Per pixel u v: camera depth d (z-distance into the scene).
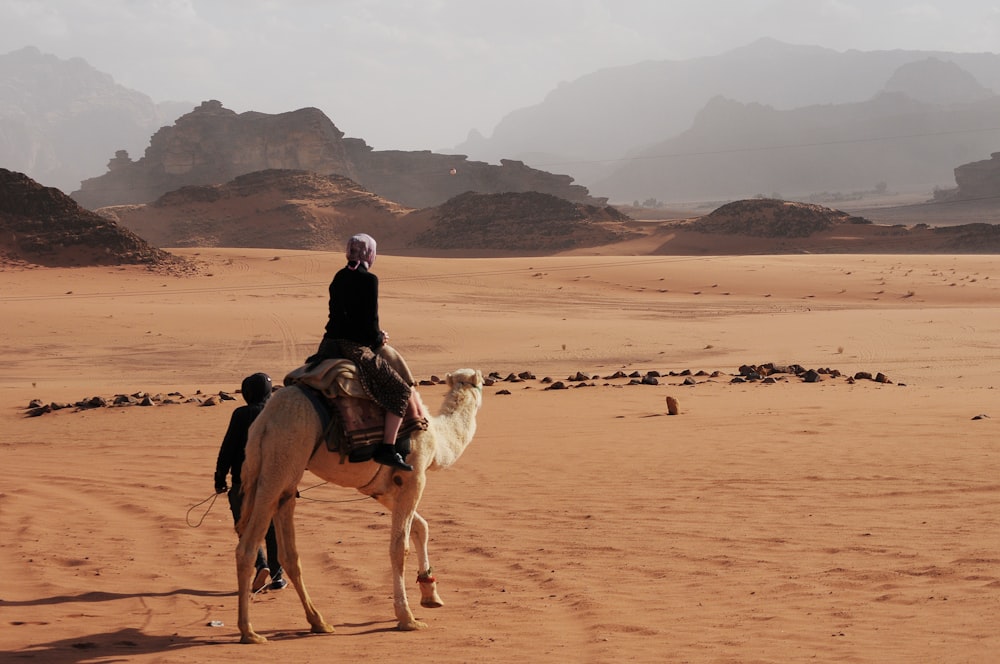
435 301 100.06
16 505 13.76
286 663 6.66
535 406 26.28
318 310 86.75
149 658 6.82
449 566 10.17
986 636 6.63
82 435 23.83
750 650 6.66
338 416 7.66
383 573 10.04
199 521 12.65
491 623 7.94
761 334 68.56
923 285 108.06
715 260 138.00
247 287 117.50
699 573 9.26
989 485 12.76
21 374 55.78
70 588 9.31
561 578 9.37
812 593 8.30
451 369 54.56
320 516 12.95
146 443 21.56
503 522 12.11
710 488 13.64
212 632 7.86
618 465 16.05
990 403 23.41
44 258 145.75
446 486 14.81
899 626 7.10
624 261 137.25
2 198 155.50
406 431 8.17
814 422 20.31
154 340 69.44
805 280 114.25
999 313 78.94
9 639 7.34
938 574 8.60
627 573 9.43
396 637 7.58
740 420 21.34
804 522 11.21
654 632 7.32
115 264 144.25
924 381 43.41
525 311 91.25
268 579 9.70
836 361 53.50
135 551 11.03
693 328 73.31
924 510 11.52
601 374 47.56
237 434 9.43
